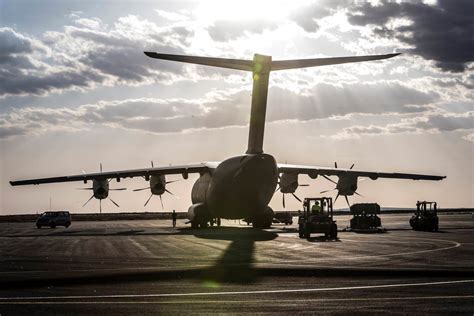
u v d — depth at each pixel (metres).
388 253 28.84
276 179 47.47
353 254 28.33
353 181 54.59
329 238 40.81
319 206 42.50
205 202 54.53
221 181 48.41
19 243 38.09
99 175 51.19
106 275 20.50
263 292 16.56
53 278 19.75
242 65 39.78
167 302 15.02
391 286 17.61
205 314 13.46
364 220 55.12
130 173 51.75
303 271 21.33
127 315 13.38
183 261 25.27
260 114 45.34
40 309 14.15
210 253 29.09
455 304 14.59
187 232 50.59
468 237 43.19
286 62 40.12
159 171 52.44
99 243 37.31
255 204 48.34
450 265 23.27
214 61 38.84
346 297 15.67
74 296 16.02
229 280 19.02
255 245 34.38
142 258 26.75
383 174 54.97
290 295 16.05
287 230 53.22
